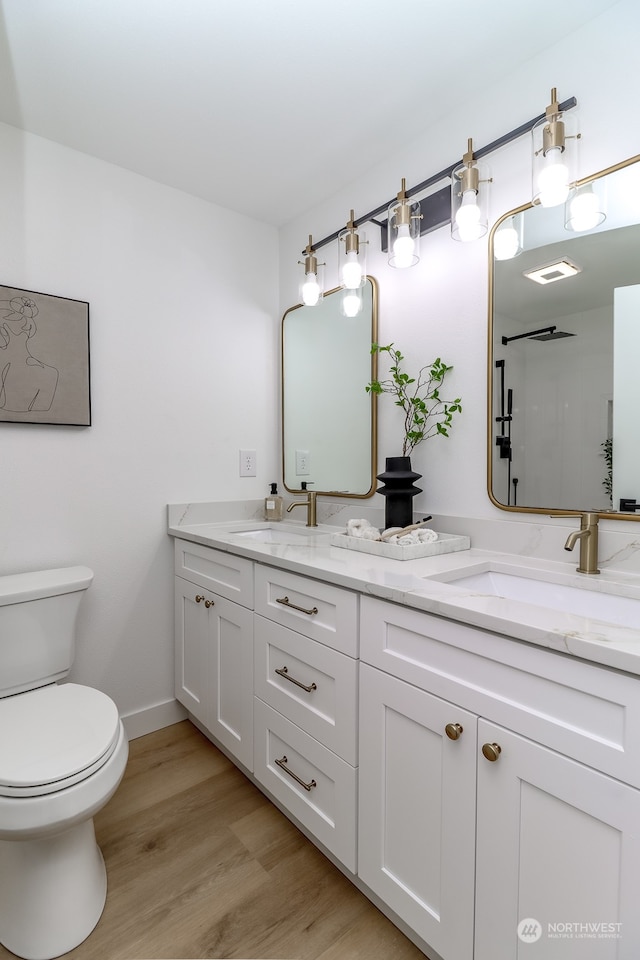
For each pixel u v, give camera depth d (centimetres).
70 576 162
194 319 208
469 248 155
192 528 201
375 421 188
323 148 176
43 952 107
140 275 192
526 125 129
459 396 159
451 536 156
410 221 153
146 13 121
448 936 96
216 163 185
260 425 231
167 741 193
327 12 121
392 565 130
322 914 118
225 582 171
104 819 150
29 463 168
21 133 165
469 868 92
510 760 85
